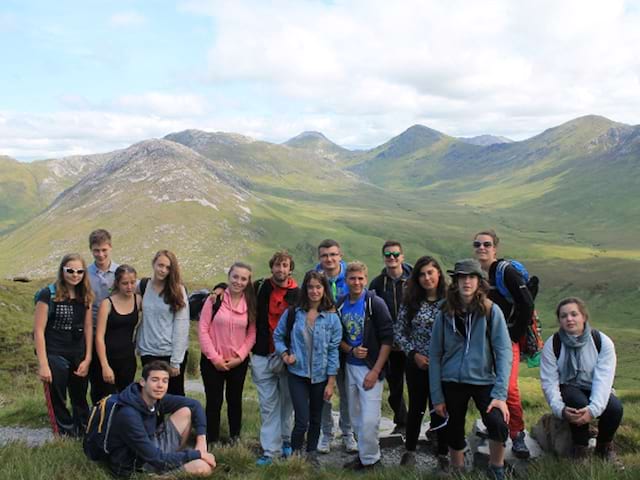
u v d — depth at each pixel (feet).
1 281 69.56
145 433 14.93
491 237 16.25
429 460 17.37
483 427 17.61
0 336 48.08
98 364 18.35
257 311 17.76
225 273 325.21
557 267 328.90
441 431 15.96
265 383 17.48
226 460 16.02
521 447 16.15
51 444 16.62
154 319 17.75
